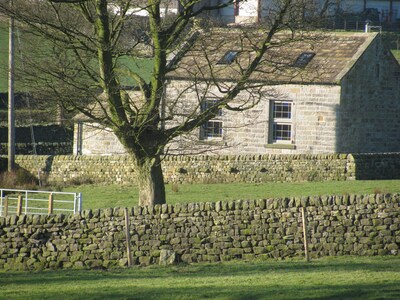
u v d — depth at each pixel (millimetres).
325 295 32375
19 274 45188
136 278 40906
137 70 79000
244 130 82688
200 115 53562
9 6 50750
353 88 82500
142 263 47344
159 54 53062
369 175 73188
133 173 77938
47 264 48062
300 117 81688
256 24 57562
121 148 86562
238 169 74625
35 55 52594
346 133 82000
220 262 46594
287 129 82312
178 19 53625
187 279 39188
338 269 41312
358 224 46688
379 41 85312
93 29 54031
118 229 47781
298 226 46875
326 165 72750
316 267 42500
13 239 48500
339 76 80438
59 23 51844
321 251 46781
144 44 59188
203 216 47406
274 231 47000
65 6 52938
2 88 109375
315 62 82438
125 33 55750
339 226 46719
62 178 80438
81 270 46188
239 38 56531
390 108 86250
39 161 81375
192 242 47344
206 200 63875
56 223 48344
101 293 35125
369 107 84562
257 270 42281
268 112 82188
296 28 52594
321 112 81312
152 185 56125
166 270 44000
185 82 75812
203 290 34625
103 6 50469
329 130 81188
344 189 65812
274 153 81875
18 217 48594
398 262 43625
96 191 73625
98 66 57594
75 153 87500
